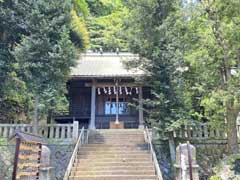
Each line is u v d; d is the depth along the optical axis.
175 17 13.42
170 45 14.09
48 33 15.02
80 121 21.42
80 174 11.55
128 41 15.18
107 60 23.42
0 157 12.91
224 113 12.34
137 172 11.63
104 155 13.08
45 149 9.54
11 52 14.93
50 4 15.56
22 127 14.04
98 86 19.84
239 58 11.52
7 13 15.70
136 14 14.93
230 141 11.69
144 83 15.63
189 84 13.82
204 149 14.02
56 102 15.01
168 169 13.83
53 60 14.38
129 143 14.91
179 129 13.70
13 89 15.91
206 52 11.55
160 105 13.97
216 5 11.30
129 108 21.83
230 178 9.90
